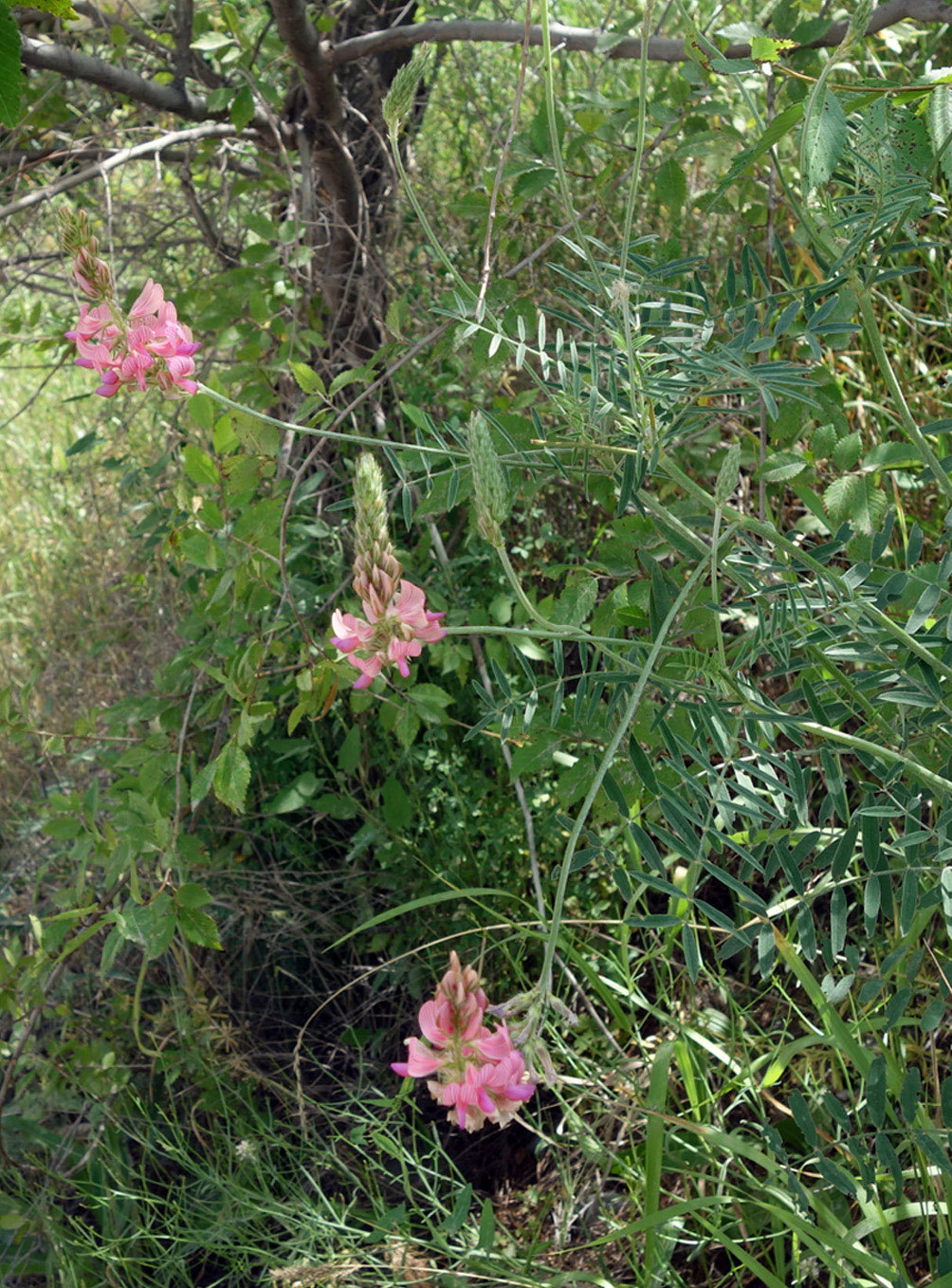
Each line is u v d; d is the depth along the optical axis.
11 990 2.19
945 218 2.22
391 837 2.57
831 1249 1.63
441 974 2.48
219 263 3.31
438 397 2.83
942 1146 1.51
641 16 2.32
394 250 3.03
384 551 1.29
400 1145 2.16
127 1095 2.45
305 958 2.74
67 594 3.79
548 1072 1.07
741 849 1.30
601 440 1.61
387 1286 1.88
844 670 2.11
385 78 3.10
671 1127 2.06
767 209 2.36
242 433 2.13
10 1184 2.42
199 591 2.82
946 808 1.43
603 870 2.44
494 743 2.50
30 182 2.90
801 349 2.21
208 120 2.84
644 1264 1.82
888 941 2.14
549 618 2.12
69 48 2.59
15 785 3.31
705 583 1.89
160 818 2.12
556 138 1.59
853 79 2.10
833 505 1.81
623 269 1.53
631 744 1.34
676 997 2.36
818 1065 2.13
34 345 2.79
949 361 2.75
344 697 2.68
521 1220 2.25
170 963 2.71
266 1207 2.11
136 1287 2.17
